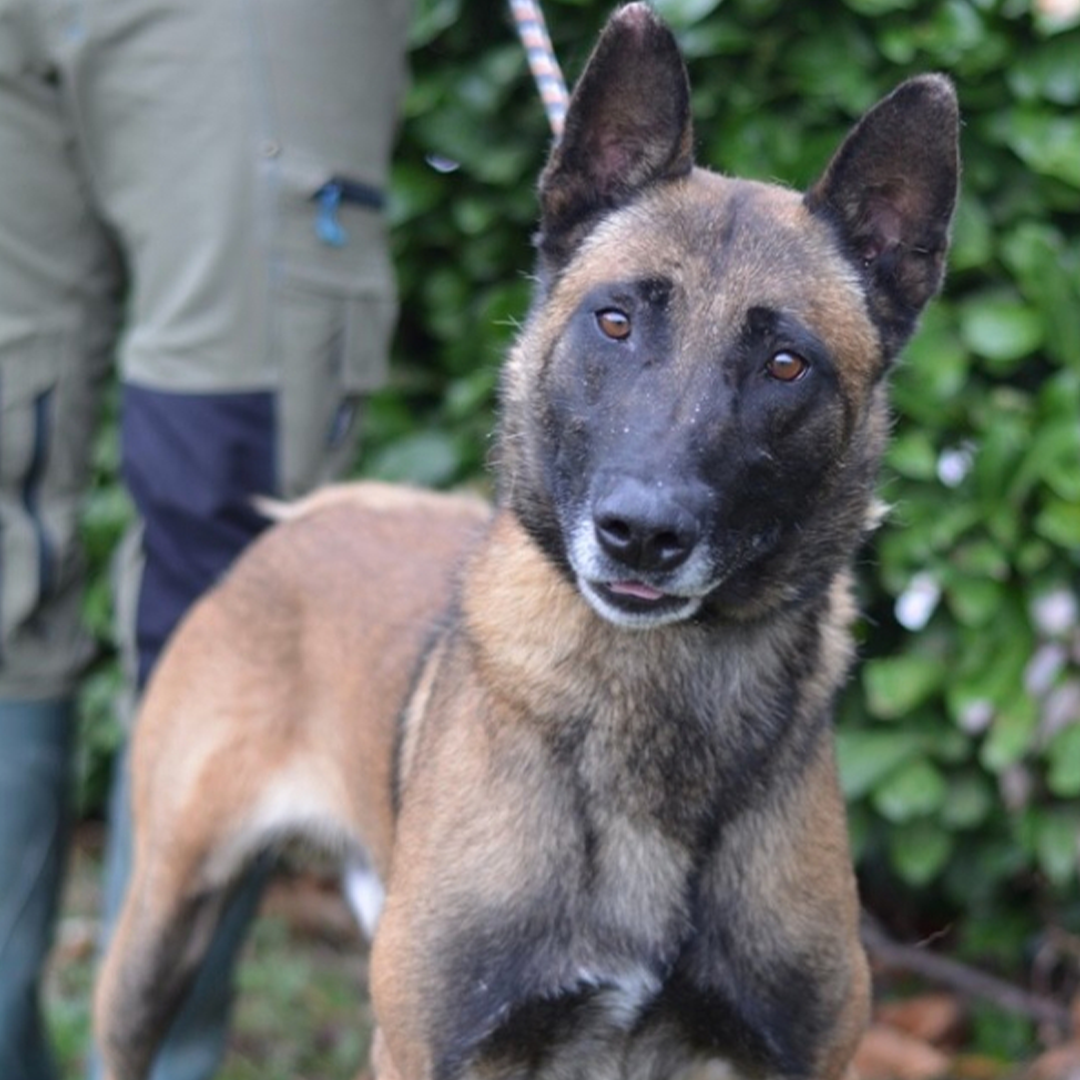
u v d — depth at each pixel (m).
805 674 6.10
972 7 8.47
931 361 8.56
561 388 5.84
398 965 6.07
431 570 7.26
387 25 7.66
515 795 6.00
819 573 6.03
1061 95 8.43
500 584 6.13
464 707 6.17
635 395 5.62
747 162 8.77
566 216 6.10
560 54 9.15
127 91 7.40
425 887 6.04
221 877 7.59
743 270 5.75
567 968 5.97
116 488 10.02
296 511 7.65
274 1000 9.44
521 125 9.27
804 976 6.02
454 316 9.65
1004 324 8.44
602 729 5.96
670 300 5.71
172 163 7.40
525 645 6.02
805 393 5.75
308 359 7.50
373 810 7.06
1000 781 8.87
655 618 5.68
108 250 7.91
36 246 7.68
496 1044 6.04
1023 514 8.60
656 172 6.04
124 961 7.61
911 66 8.62
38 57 7.48
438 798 6.11
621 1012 6.04
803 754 6.07
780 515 5.82
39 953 7.89
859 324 5.96
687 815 5.97
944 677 8.74
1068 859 8.59
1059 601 8.55
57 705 7.89
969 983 9.09
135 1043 7.65
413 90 9.30
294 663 7.54
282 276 7.41
